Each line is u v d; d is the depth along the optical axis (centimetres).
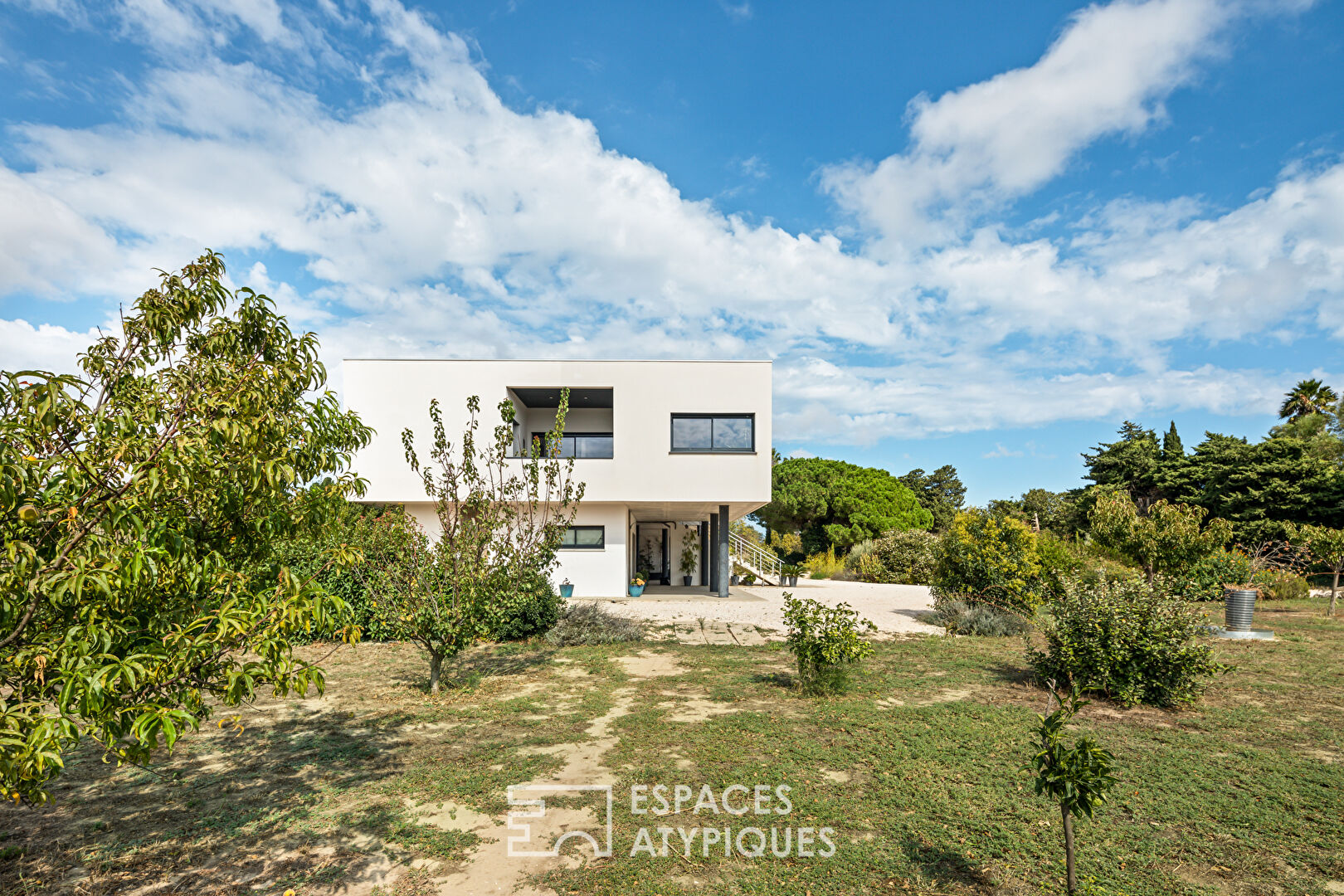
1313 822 455
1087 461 3847
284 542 455
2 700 304
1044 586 1324
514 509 959
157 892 363
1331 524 2717
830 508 3603
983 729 653
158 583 317
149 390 345
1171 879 377
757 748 600
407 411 1777
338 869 389
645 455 1795
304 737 642
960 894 365
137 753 292
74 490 269
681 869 393
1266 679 893
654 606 1642
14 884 368
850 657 796
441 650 817
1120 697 751
